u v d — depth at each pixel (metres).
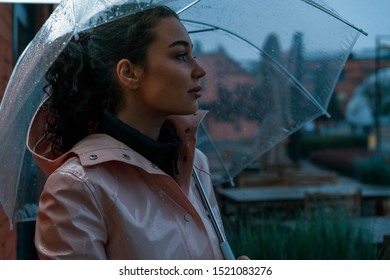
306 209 5.37
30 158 1.91
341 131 18.02
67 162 1.55
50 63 1.55
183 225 1.61
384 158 11.46
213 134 2.64
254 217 4.89
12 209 1.86
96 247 1.44
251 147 2.68
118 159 1.52
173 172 1.73
